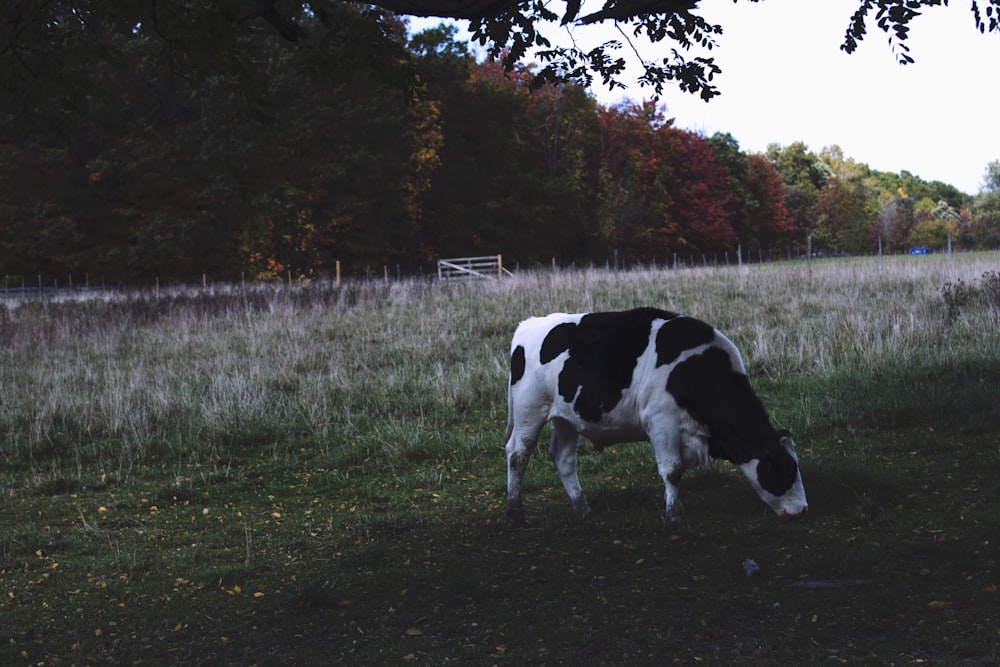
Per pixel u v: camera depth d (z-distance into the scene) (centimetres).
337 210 4150
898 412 944
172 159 3953
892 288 1872
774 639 436
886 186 14650
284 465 977
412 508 791
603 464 891
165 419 1141
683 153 6588
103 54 730
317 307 1989
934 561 531
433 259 4866
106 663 469
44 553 708
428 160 4684
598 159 5928
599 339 668
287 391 1268
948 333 1233
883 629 439
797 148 11438
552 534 664
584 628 465
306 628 500
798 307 1636
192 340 1677
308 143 4116
